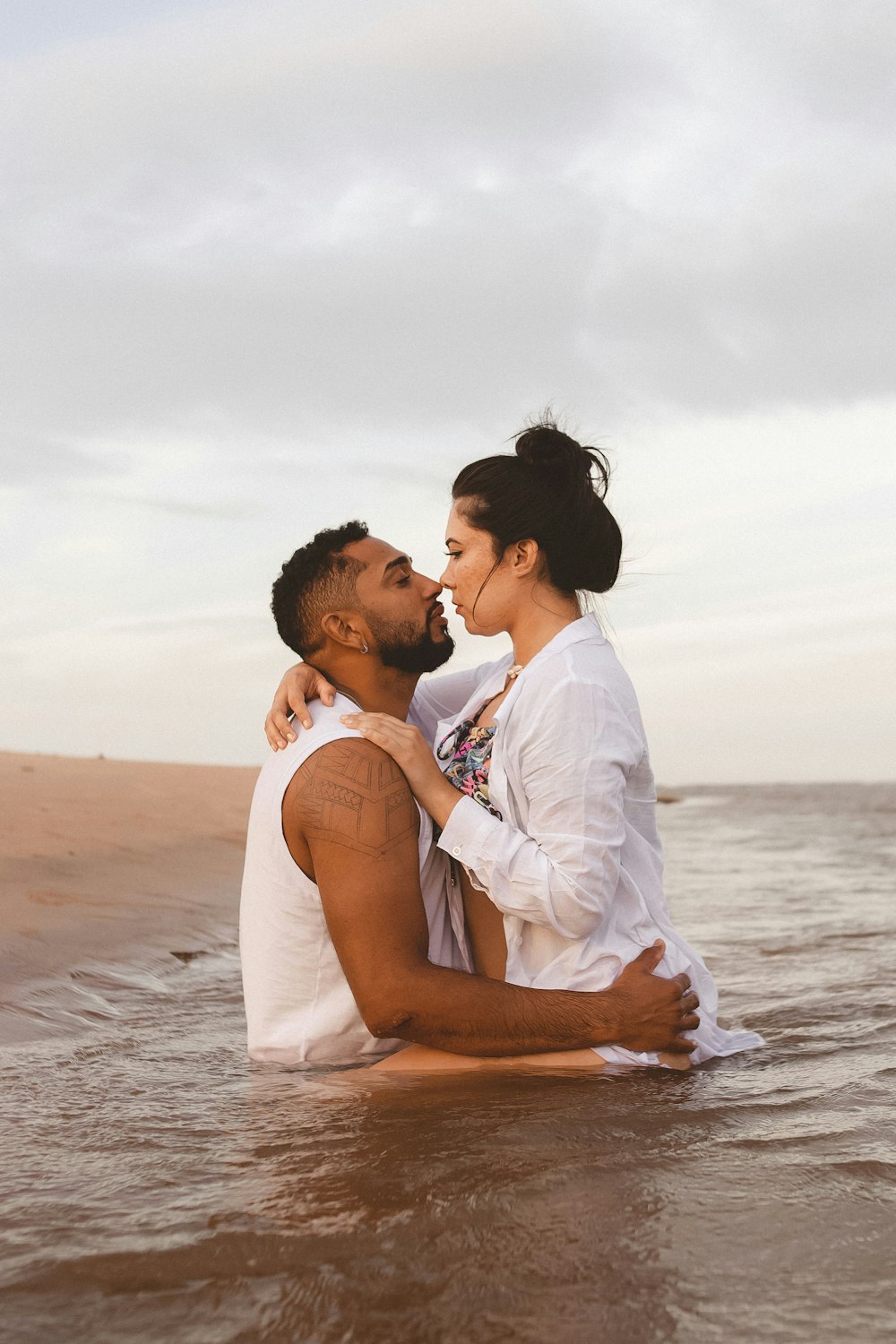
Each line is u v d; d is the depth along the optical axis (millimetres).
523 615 2502
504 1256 1329
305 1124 1869
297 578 2586
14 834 5367
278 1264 1309
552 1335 1144
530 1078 2189
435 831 2471
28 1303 1215
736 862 8672
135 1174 1625
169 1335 1146
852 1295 1230
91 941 3568
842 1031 2635
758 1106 1959
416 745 2330
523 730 2330
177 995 3145
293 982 2426
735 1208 1473
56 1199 1521
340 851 2250
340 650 2588
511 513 2449
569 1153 1693
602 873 2248
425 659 2602
